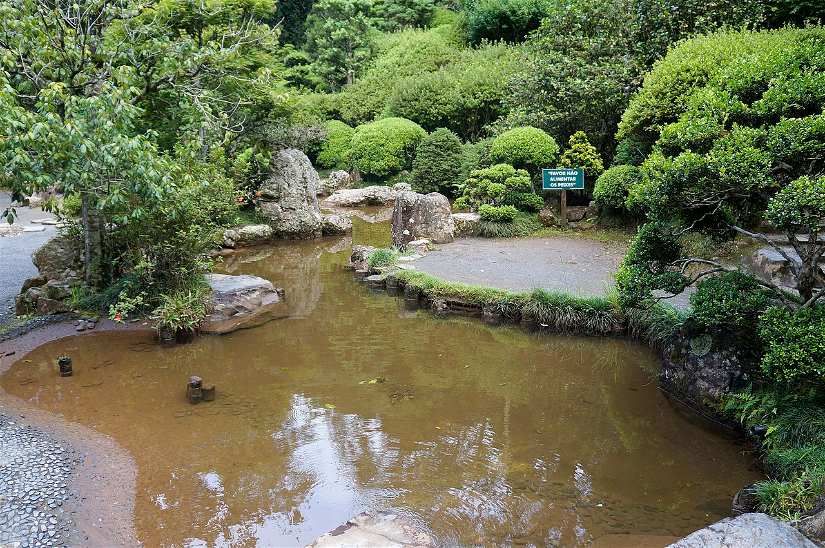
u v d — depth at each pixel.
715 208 5.79
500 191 14.18
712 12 13.66
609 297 8.47
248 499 4.80
